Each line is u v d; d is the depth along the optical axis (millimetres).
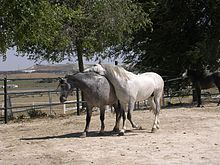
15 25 14969
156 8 27062
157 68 29547
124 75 12883
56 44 21141
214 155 9641
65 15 18703
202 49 25750
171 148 10570
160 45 28219
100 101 12922
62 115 20594
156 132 13406
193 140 11641
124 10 22703
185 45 28094
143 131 13766
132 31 25938
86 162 9211
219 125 14633
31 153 10438
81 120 17703
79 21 21469
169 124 15344
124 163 9031
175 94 30188
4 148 11367
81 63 23625
